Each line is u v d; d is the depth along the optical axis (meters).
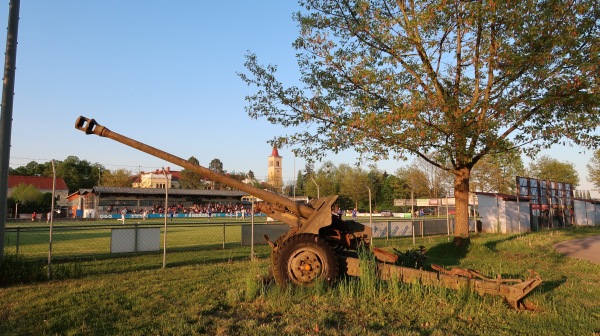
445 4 11.03
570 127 11.51
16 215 51.75
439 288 6.96
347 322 5.74
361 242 8.34
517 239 18.19
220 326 5.58
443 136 11.69
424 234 22.42
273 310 6.38
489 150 12.93
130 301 7.04
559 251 14.29
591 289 8.12
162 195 63.78
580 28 10.79
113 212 56.75
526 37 10.95
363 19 12.20
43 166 100.62
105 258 12.83
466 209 14.19
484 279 7.03
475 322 5.84
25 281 8.80
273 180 64.62
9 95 9.39
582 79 10.40
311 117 12.62
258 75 12.74
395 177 76.38
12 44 9.49
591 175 47.38
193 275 9.59
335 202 7.97
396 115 10.81
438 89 12.41
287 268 7.40
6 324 5.71
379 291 7.04
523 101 11.20
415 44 11.90
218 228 33.16
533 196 28.02
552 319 5.98
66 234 26.62
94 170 97.94
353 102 12.39
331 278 7.32
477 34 12.09
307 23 12.52
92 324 5.74
